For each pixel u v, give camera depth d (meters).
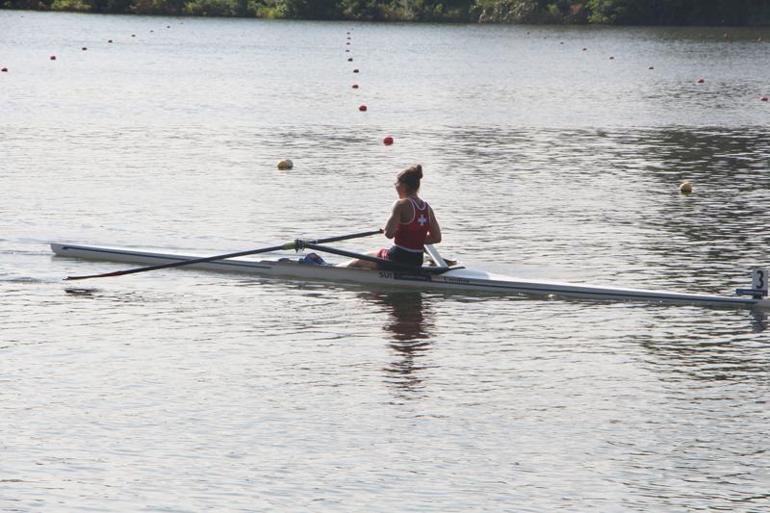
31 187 83.00
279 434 37.16
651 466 34.97
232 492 32.81
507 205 80.00
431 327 50.09
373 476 34.03
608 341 48.03
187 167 95.00
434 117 142.75
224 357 45.28
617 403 40.41
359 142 115.62
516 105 162.12
